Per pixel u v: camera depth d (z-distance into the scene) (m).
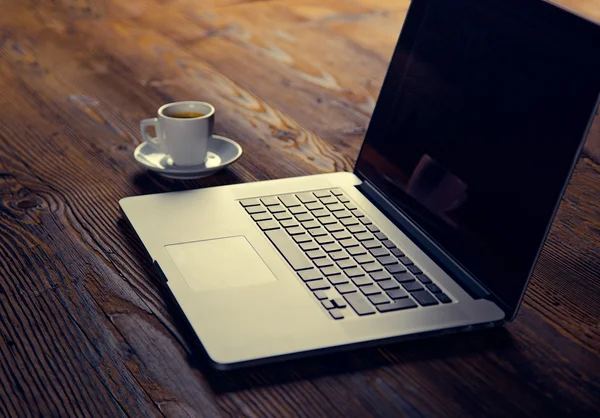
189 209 1.00
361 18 1.91
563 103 0.78
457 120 0.94
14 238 0.97
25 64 1.56
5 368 0.74
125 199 1.02
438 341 0.78
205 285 0.83
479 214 0.87
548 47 0.82
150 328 0.80
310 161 1.21
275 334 0.75
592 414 0.70
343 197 1.05
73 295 0.86
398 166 1.04
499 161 0.86
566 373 0.75
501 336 0.80
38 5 1.91
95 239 0.97
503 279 0.82
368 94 1.49
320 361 0.75
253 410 0.69
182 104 1.19
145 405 0.70
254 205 1.02
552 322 0.83
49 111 1.36
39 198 1.07
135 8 1.92
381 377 0.73
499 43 0.90
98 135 1.28
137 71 1.55
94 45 1.67
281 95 1.47
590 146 1.28
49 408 0.70
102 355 0.76
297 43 1.73
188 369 0.74
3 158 1.19
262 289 0.82
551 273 0.92
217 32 1.78
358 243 0.93
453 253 0.90
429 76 1.01
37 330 0.80
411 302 0.81
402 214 1.00
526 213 0.81
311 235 0.94
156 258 0.88
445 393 0.71
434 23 1.02
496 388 0.72
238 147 1.19
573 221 1.04
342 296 0.82
